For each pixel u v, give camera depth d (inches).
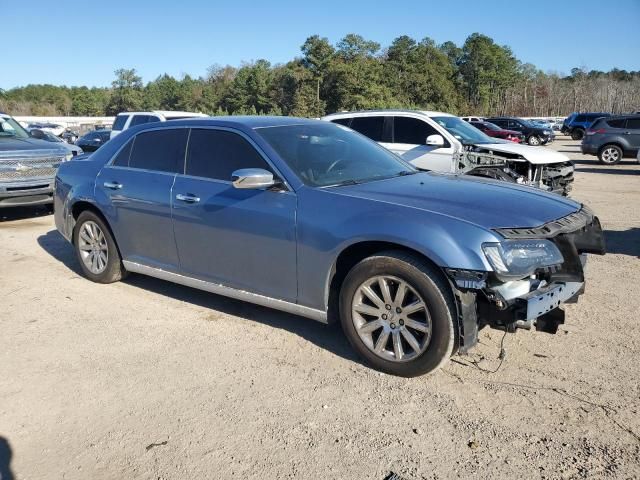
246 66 3838.6
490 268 126.0
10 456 116.3
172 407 132.8
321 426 123.4
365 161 182.5
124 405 134.2
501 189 162.4
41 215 397.7
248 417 127.6
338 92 3139.8
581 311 186.1
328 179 164.7
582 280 136.3
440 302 131.8
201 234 178.1
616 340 162.7
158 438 120.7
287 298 161.5
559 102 3619.6
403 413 127.3
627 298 198.7
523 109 3868.1
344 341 166.6
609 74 4411.9
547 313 141.8
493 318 132.3
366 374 145.8
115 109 4643.2
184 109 4365.2
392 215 138.9
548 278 138.9
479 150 380.2
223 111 3961.6
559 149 1136.2
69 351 164.2
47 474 110.4
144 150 204.5
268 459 112.7
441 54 3919.8
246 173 154.7
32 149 365.4
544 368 146.2
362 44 3361.2
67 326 183.0
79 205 225.3
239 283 172.4
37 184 360.5
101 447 118.3
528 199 153.4
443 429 120.9
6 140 380.8
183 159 189.0
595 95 3410.4
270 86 3563.0
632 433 117.6
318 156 173.2
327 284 151.3
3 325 185.0
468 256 127.3
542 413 125.7
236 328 178.2
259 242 162.4
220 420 126.8
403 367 140.6
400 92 3368.6
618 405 128.1
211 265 178.7
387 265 138.4
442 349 133.8
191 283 188.1
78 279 233.9
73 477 109.3
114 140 220.5
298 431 121.8
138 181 198.8
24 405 135.5
